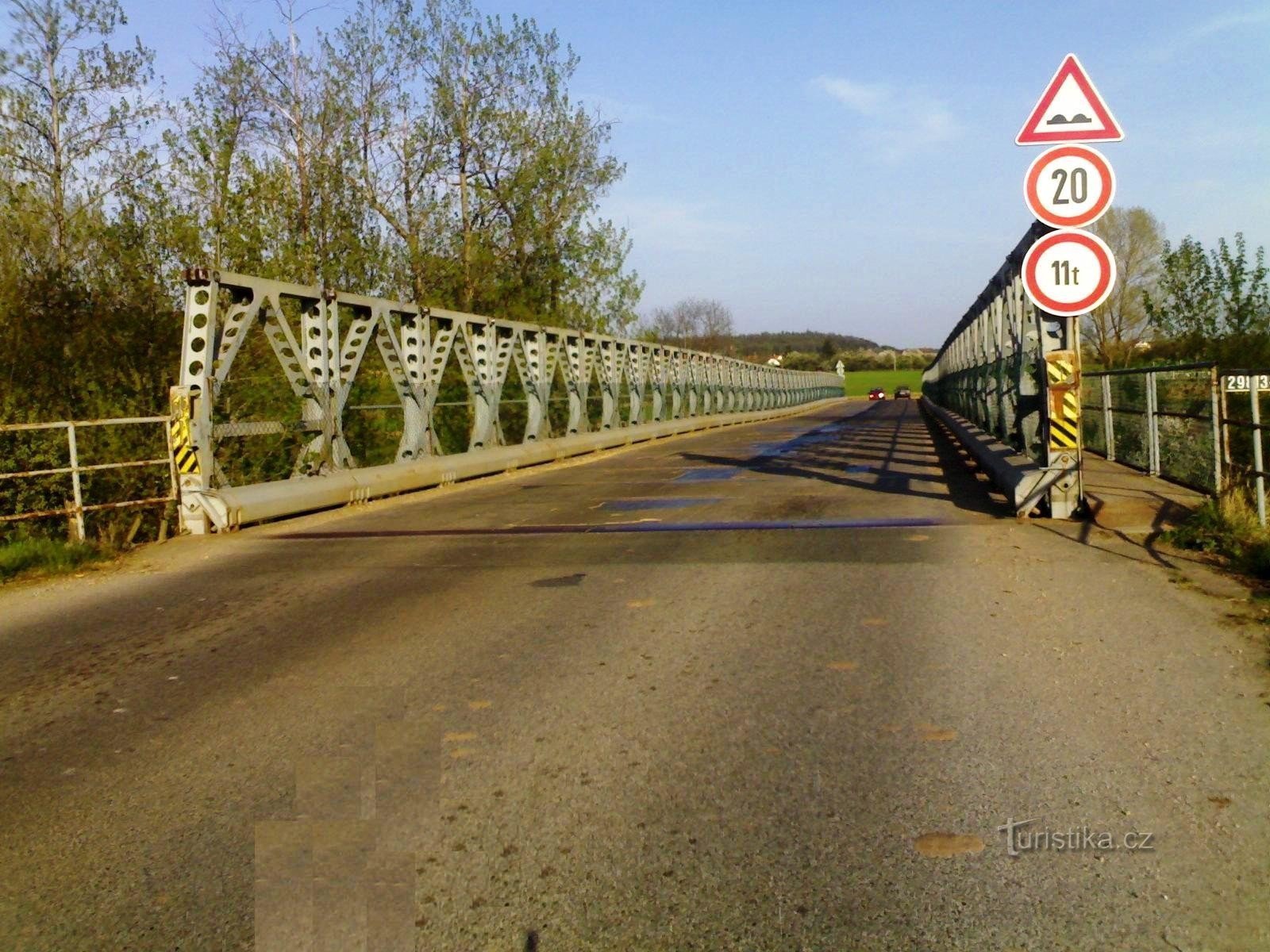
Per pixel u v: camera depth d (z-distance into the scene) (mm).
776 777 4438
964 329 28219
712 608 7418
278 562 10227
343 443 15039
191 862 3928
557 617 7367
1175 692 5309
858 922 3346
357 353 15695
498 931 3354
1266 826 3873
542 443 21656
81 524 11492
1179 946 3174
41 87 19625
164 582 9594
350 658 6531
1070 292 10039
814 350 176250
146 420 12062
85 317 15008
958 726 4941
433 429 17656
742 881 3607
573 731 5066
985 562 8680
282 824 4207
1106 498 10500
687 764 4605
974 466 18000
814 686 5594
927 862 3703
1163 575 7973
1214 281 18656
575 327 31906
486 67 29047
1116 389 16422
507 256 30094
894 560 8883
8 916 3586
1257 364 17312
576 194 31016
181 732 5332
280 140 23484
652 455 23984
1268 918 3303
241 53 22766
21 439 12656
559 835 3986
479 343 19625
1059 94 9648
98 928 3492
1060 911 3381
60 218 18250
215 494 12406
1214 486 10406
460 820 4145
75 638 7551
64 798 4562
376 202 26141
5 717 5738
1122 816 3988
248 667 6465
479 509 13789
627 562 9344
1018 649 6152
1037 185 9812
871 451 23031
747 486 15289
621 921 3391
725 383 44875
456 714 5379
